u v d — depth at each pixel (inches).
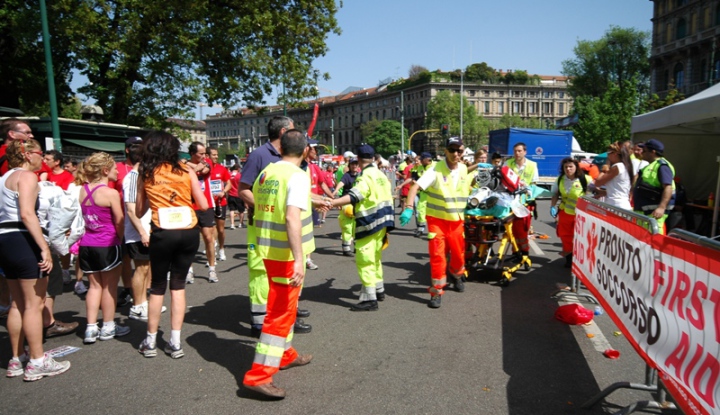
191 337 187.9
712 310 90.1
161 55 757.9
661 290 113.3
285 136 143.5
